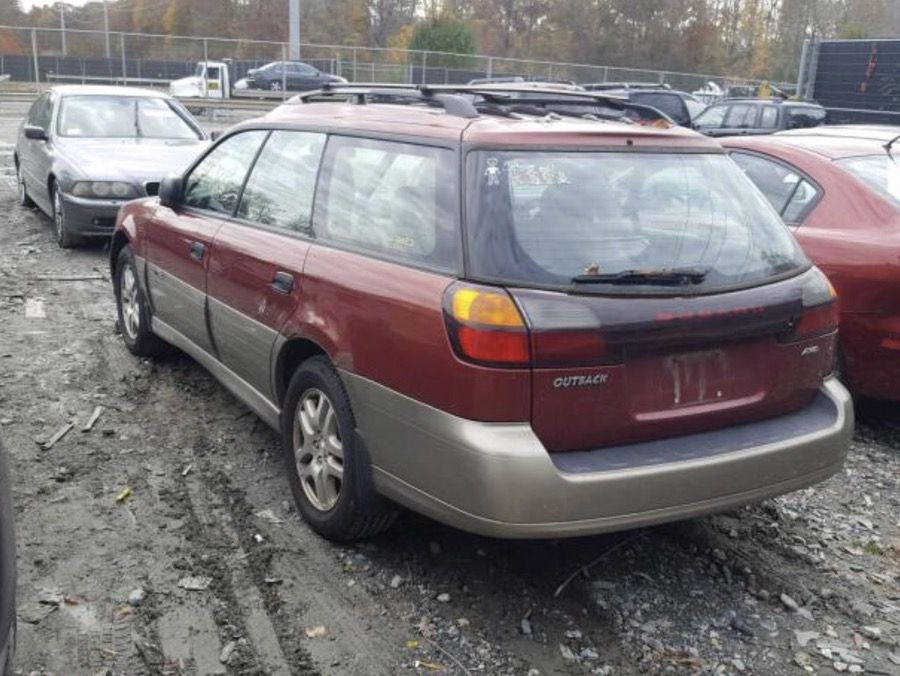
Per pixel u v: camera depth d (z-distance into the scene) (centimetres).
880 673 329
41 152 1034
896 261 503
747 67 6247
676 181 366
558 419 311
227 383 482
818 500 463
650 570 386
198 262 491
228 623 340
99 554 382
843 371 536
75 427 508
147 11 5981
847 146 596
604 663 326
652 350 323
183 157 996
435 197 344
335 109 433
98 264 915
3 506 255
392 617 347
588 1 5844
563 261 321
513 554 391
